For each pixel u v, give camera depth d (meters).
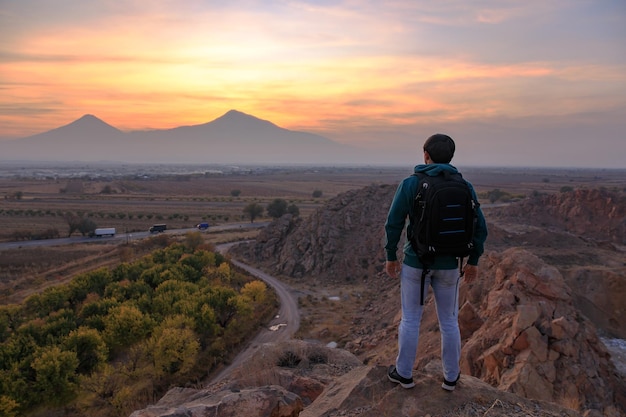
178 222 117.94
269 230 76.25
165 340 31.11
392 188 75.75
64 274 63.91
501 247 47.84
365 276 58.16
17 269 67.19
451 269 5.19
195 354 32.94
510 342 16.39
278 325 42.78
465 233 4.89
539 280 20.67
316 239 67.25
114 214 126.12
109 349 34.62
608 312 28.69
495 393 5.84
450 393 5.68
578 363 15.63
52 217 121.62
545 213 69.00
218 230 104.69
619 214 62.03
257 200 173.50
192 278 53.16
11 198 163.50
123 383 29.06
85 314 38.62
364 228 67.31
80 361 31.80
